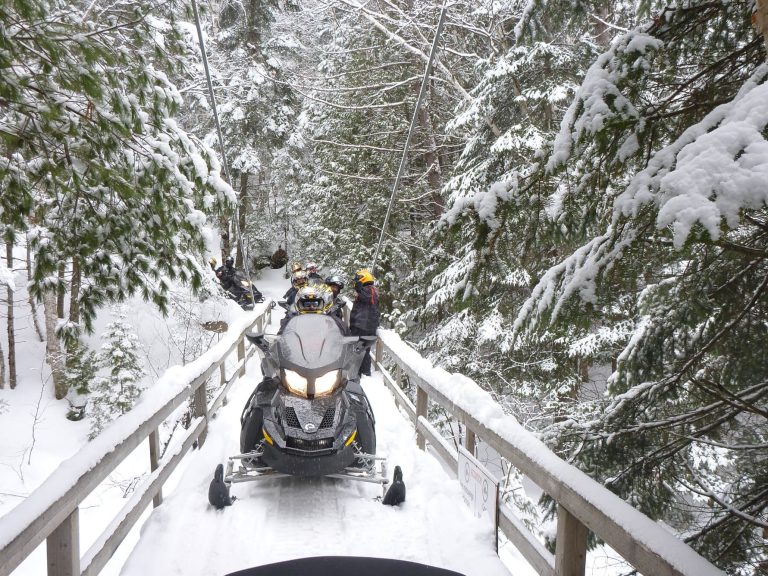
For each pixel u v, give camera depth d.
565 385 10.30
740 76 3.34
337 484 4.76
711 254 3.20
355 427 4.33
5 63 3.81
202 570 3.45
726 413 3.69
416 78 15.27
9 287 20.64
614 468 3.88
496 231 3.21
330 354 4.34
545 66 10.30
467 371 12.41
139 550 3.69
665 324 3.79
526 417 11.31
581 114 2.96
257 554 3.61
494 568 3.24
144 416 3.79
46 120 4.29
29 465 16.33
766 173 1.76
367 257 19.67
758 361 3.56
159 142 4.94
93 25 4.72
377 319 8.85
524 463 3.04
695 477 3.57
